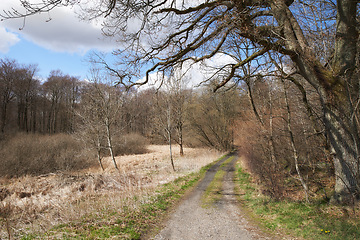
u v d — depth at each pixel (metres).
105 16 6.48
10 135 29.91
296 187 9.52
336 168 6.26
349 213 5.54
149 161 22.81
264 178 9.87
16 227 6.18
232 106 34.41
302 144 10.02
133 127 41.59
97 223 6.28
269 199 8.73
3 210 7.32
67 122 47.78
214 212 8.18
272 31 6.05
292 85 11.02
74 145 25.94
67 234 5.41
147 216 7.34
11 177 17.20
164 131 18.67
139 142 33.72
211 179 15.34
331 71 6.15
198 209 8.56
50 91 50.78
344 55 6.00
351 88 5.93
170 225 6.76
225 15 5.99
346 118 5.93
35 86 45.75
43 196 10.55
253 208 8.38
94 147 18.23
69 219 6.56
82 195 10.13
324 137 8.49
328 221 5.55
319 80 6.15
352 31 5.95
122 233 5.72
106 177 13.78
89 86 17.16
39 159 19.52
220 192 11.57
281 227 6.12
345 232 4.88
